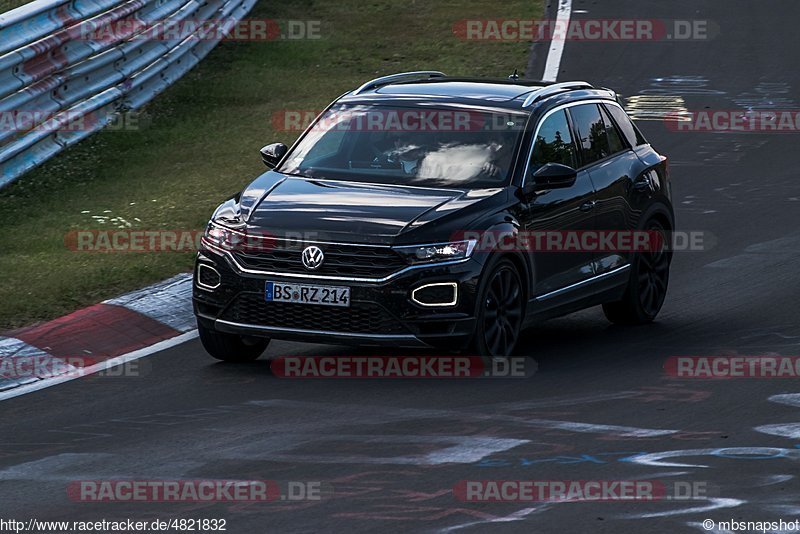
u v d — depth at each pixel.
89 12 61.47
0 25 52.88
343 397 31.98
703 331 39.66
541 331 40.47
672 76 85.06
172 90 74.19
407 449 27.55
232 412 30.69
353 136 38.00
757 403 31.33
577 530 22.69
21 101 54.78
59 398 32.22
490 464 26.47
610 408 30.91
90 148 61.06
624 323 41.28
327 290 33.41
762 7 106.25
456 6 102.50
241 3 94.06
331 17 97.25
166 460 26.94
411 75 42.38
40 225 49.12
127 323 38.44
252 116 69.62
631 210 40.62
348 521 23.12
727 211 57.31
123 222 49.06
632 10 103.62
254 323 34.19
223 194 54.06
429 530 22.66
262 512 23.64
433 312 33.38
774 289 44.66
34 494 24.92
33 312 38.59
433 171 36.44
